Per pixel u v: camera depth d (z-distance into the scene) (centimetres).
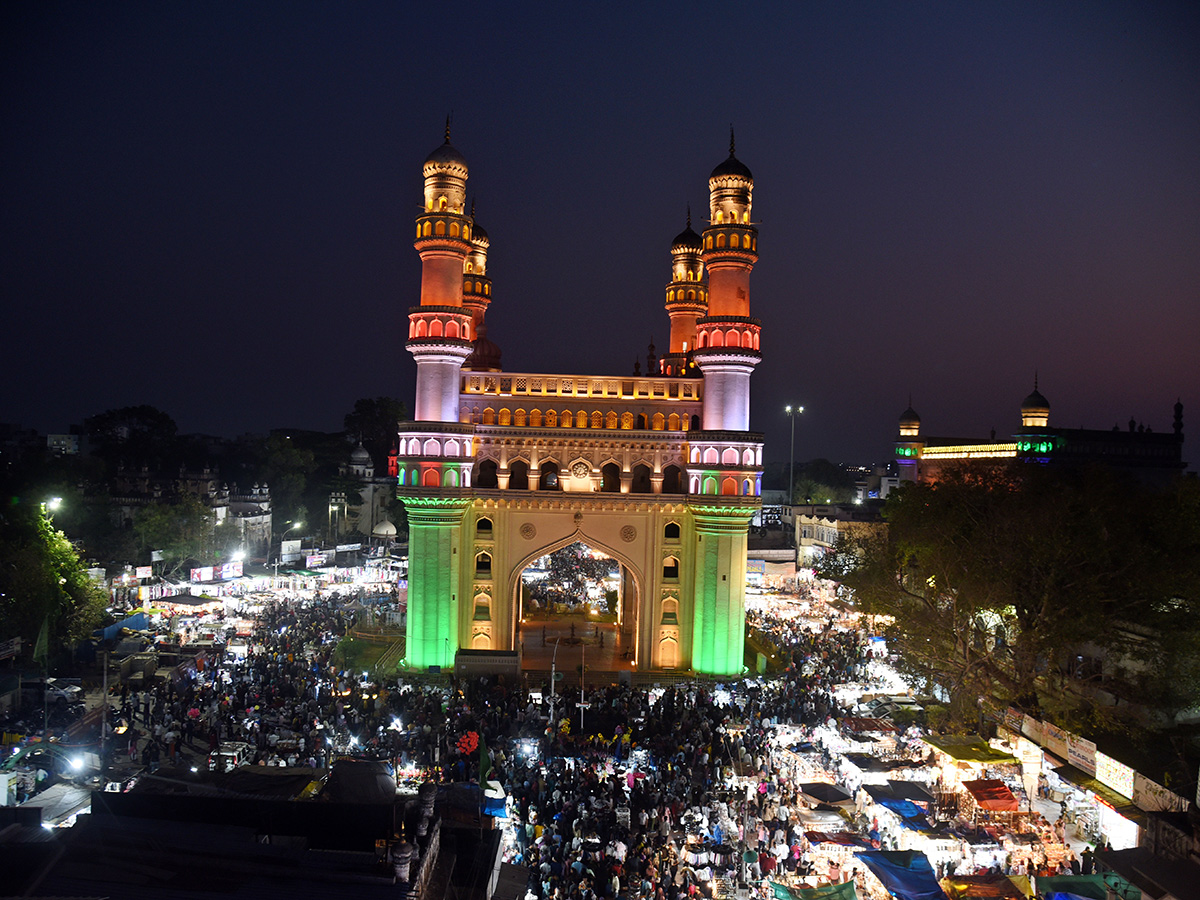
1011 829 2686
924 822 2572
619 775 3166
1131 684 3328
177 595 5428
